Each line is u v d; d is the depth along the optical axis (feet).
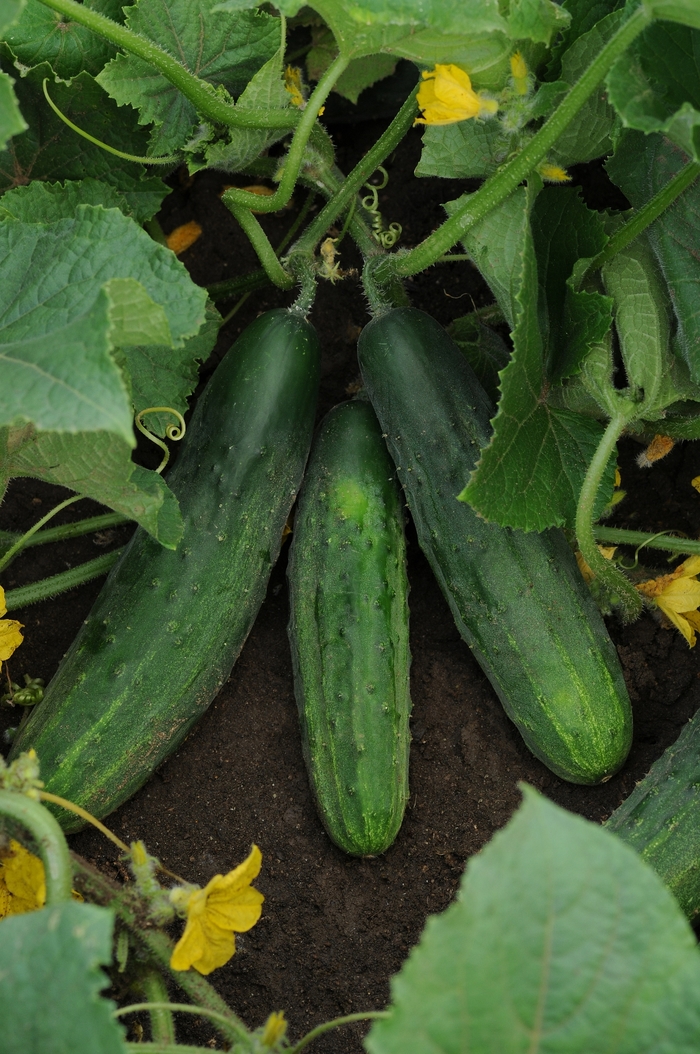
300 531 2.24
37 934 1.69
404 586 2.23
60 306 2.00
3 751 2.28
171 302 2.03
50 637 2.35
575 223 2.19
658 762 2.17
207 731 2.30
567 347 2.20
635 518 2.42
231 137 2.24
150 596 2.18
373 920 2.22
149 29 2.20
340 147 2.59
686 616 2.28
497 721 2.30
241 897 1.97
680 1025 1.68
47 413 1.83
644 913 1.67
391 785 2.15
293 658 2.23
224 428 2.23
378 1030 1.65
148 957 2.00
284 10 2.01
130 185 2.30
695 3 1.96
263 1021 2.19
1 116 1.90
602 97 2.19
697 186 2.18
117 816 2.26
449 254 2.46
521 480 2.13
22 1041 1.69
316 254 2.38
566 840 1.66
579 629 2.18
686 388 2.22
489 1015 1.67
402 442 2.23
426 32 2.06
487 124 2.21
